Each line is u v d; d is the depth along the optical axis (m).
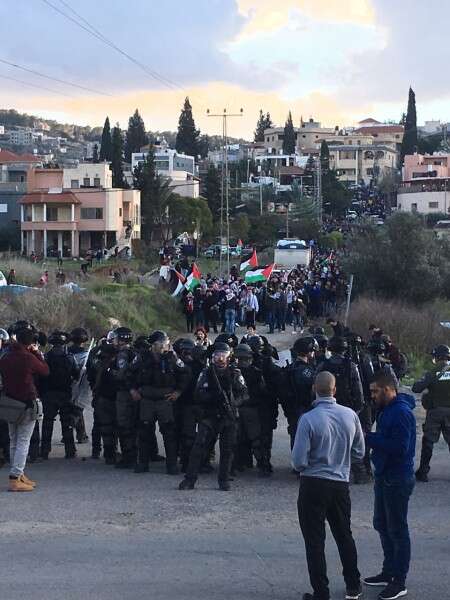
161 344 11.24
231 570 7.60
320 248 79.50
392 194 127.25
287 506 9.93
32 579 7.25
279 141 187.25
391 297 36.22
